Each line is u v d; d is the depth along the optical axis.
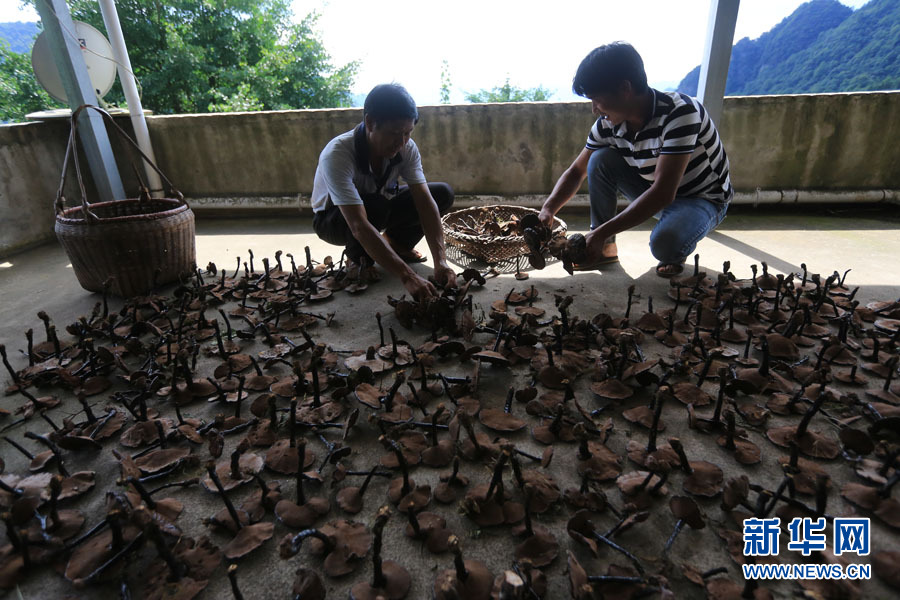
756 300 2.58
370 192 2.97
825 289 2.55
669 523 1.43
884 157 4.39
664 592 1.12
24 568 1.34
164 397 2.07
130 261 2.94
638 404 1.95
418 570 1.32
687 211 2.87
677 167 2.41
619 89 2.36
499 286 3.07
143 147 4.69
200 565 1.33
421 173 3.00
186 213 3.19
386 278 3.29
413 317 2.51
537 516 1.47
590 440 1.75
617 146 2.90
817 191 4.50
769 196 4.50
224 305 2.95
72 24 4.10
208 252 3.95
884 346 2.21
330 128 4.68
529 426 1.85
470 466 1.66
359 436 1.81
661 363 1.98
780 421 1.84
